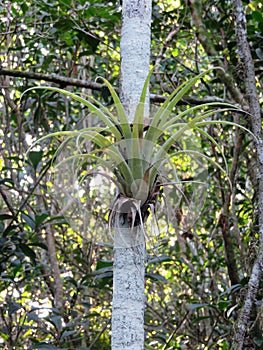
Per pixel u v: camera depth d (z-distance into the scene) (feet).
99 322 16.38
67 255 17.48
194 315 16.33
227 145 15.29
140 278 5.23
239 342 7.08
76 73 15.84
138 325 5.15
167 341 13.98
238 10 9.34
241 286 10.25
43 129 16.21
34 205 17.08
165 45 13.08
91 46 12.66
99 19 13.14
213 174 13.85
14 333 15.81
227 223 13.12
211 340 15.69
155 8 14.88
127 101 5.62
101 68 15.71
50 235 15.12
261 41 12.27
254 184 12.35
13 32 13.32
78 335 15.28
